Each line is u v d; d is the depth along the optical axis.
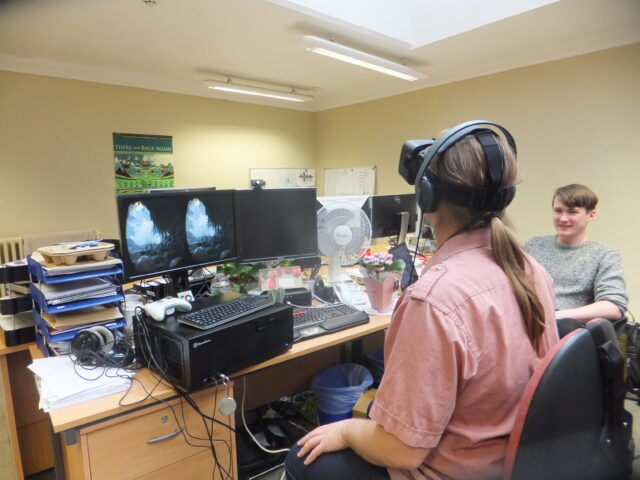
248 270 1.76
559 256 1.99
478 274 0.70
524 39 3.00
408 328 0.68
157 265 1.45
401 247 2.30
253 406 2.07
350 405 1.85
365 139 4.92
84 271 1.28
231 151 4.78
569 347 0.67
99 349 1.23
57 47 3.13
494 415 0.69
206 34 2.91
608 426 0.72
